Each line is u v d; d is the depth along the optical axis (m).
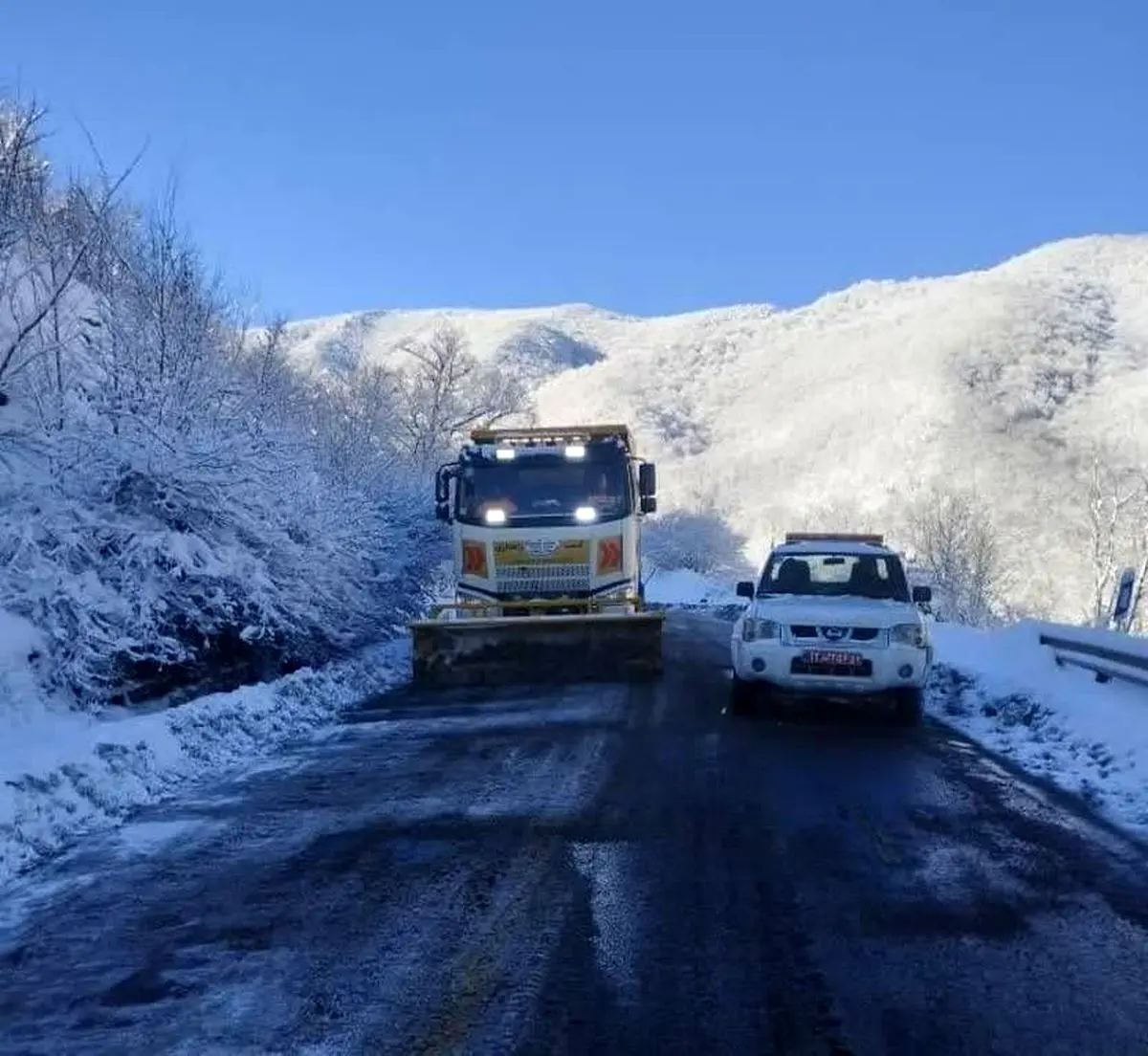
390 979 4.97
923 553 55.56
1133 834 7.50
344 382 37.12
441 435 33.12
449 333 48.06
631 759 9.94
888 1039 4.38
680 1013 4.61
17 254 15.34
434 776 9.33
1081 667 12.98
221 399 16.25
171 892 6.26
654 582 59.97
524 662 14.98
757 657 11.75
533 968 5.08
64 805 7.84
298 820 7.88
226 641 15.16
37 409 14.14
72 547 12.96
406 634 21.88
